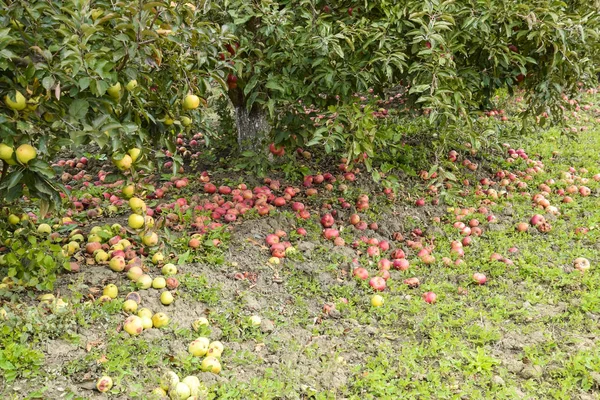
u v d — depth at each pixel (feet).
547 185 19.25
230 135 19.92
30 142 10.49
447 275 14.67
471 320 13.20
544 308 13.61
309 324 12.91
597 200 18.33
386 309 13.34
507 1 15.67
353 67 15.26
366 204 17.08
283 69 15.52
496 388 11.41
